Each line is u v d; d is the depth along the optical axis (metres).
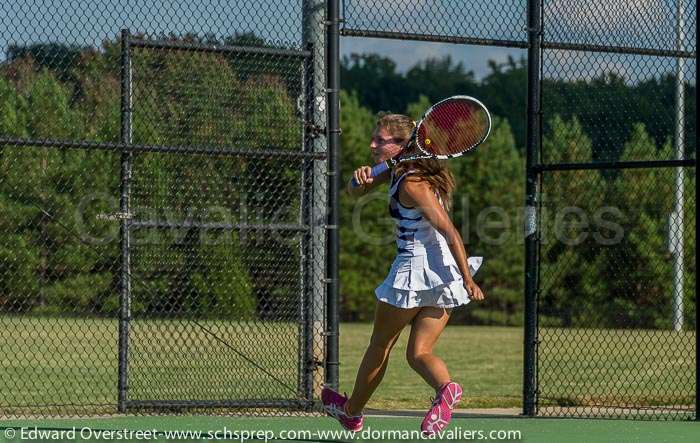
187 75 11.52
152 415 11.10
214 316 11.74
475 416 11.53
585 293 28.12
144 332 12.48
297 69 11.81
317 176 11.76
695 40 10.91
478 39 11.81
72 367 16.86
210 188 11.60
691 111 11.87
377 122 8.84
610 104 12.11
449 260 8.37
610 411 12.20
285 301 11.81
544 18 11.80
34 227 14.38
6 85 11.60
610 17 11.89
